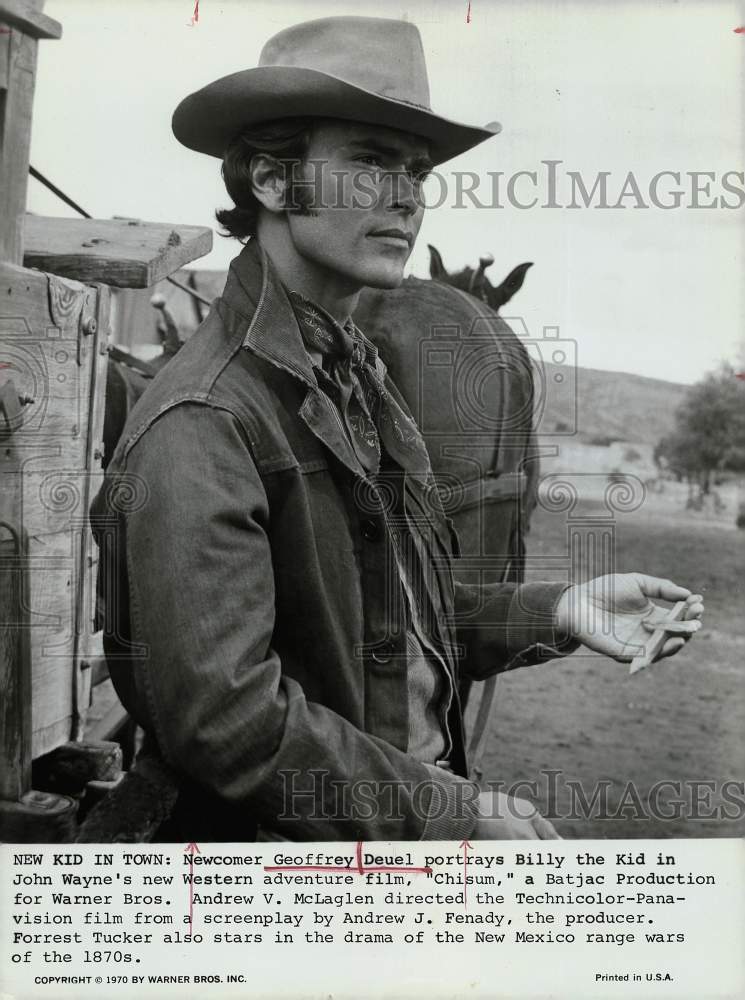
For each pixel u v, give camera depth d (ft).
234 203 4.72
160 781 4.36
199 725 3.80
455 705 4.94
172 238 5.38
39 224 5.49
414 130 4.47
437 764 4.77
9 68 4.57
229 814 4.55
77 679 5.14
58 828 4.51
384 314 6.84
